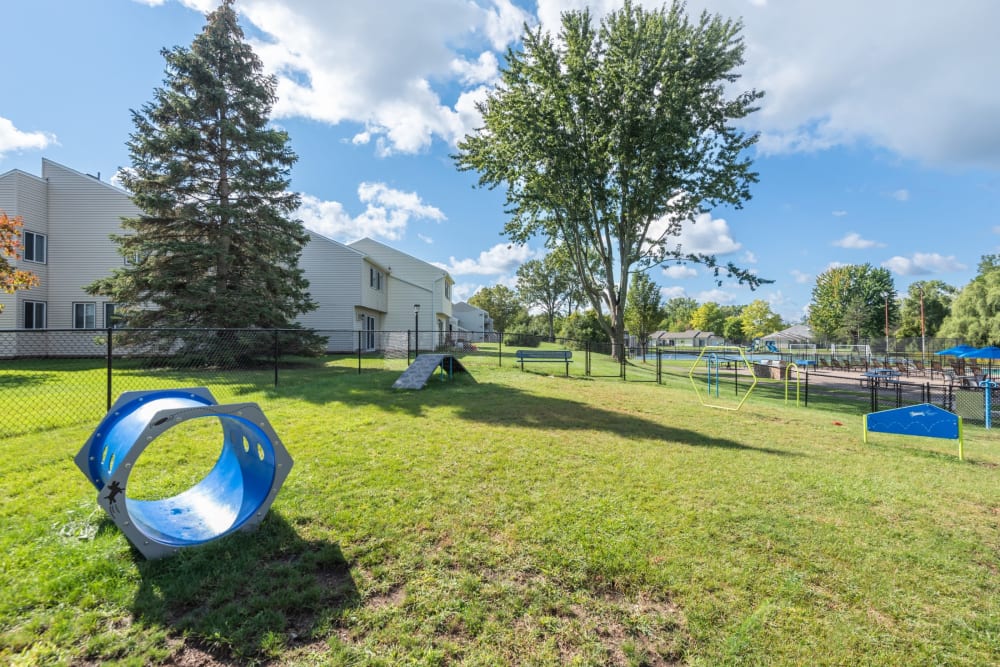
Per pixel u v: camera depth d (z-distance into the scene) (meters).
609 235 21.00
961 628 2.27
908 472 4.91
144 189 14.39
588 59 18.30
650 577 2.61
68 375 11.62
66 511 3.18
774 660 2.01
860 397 14.21
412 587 2.46
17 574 2.41
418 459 4.73
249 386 10.05
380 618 2.20
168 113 14.66
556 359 15.08
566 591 2.48
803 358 30.17
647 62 17.69
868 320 58.38
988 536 3.28
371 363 17.28
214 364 14.45
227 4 15.54
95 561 2.55
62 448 4.82
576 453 5.18
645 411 8.37
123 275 14.12
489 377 13.21
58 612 2.16
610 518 3.37
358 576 2.54
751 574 2.67
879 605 2.43
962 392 10.40
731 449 5.63
